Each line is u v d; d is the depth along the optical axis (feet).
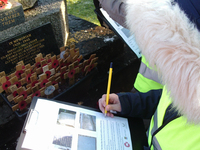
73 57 4.38
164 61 1.66
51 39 5.16
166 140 2.18
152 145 2.54
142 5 1.99
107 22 4.41
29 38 4.64
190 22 1.74
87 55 5.70
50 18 4.90
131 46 4.18
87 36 6.39
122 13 3.45
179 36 1.62
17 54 4.60
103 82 6.36
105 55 6.42
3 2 3.98
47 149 2.06
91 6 9.48
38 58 4.15
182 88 1.61
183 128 1.97
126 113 2.90
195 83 1.53
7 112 4.79
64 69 4.27
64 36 5.79
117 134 2.55
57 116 2.43
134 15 2.04
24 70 4.05
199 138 1.74
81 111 2.64
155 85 3.68
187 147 1.84
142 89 4.04
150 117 3.12
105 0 3.71
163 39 1.67
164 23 1.73
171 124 2.16
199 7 1.71
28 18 4.52
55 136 2.21
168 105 2.33
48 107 2.47
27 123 2.20
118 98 2.96
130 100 2.98
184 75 1.56
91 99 5.85
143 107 2.99
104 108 2.87
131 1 2.25
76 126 2.41
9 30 4.19
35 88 3.91
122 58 6.99
